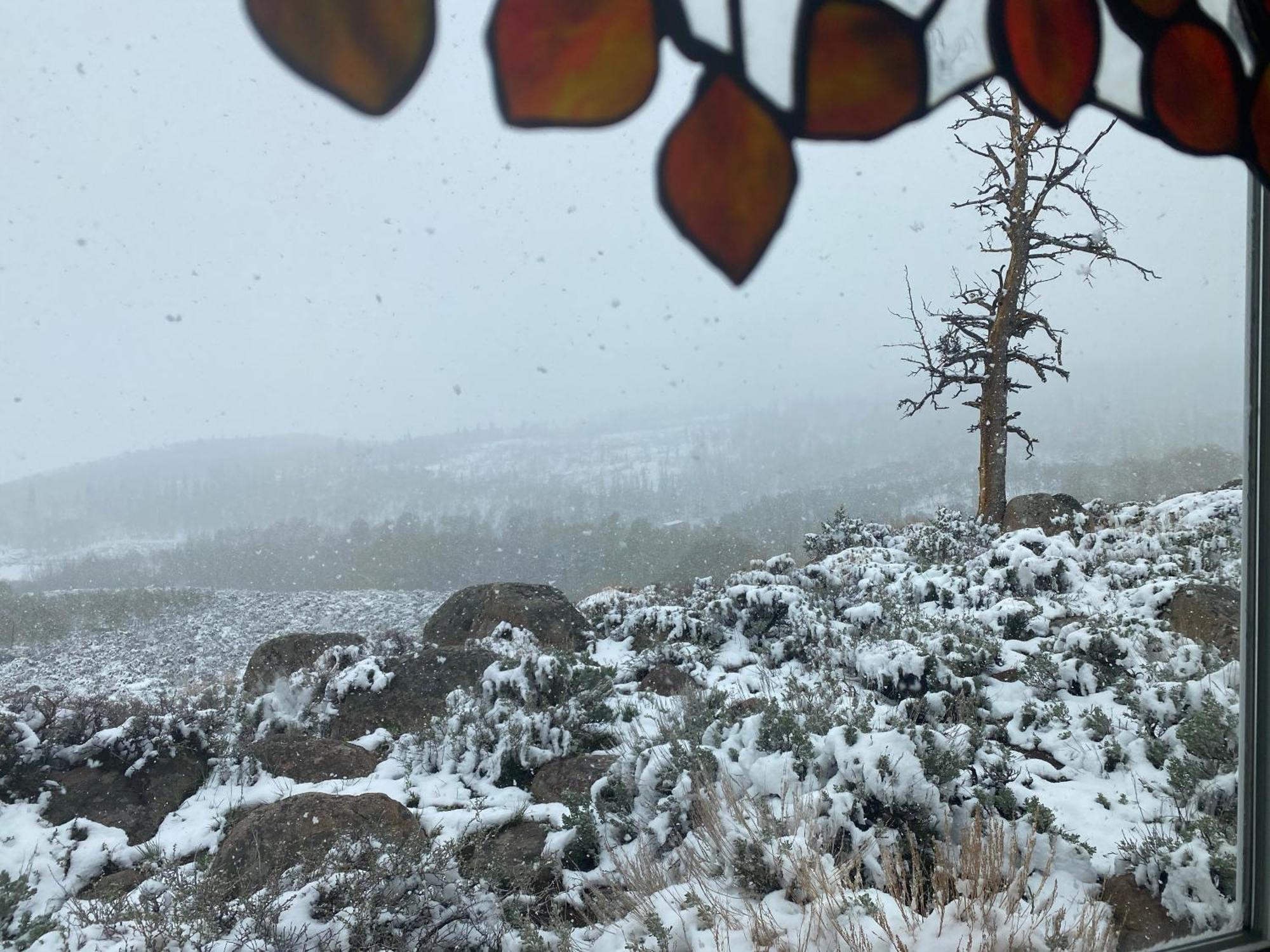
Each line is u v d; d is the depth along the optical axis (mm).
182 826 4645
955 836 3492
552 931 3320
